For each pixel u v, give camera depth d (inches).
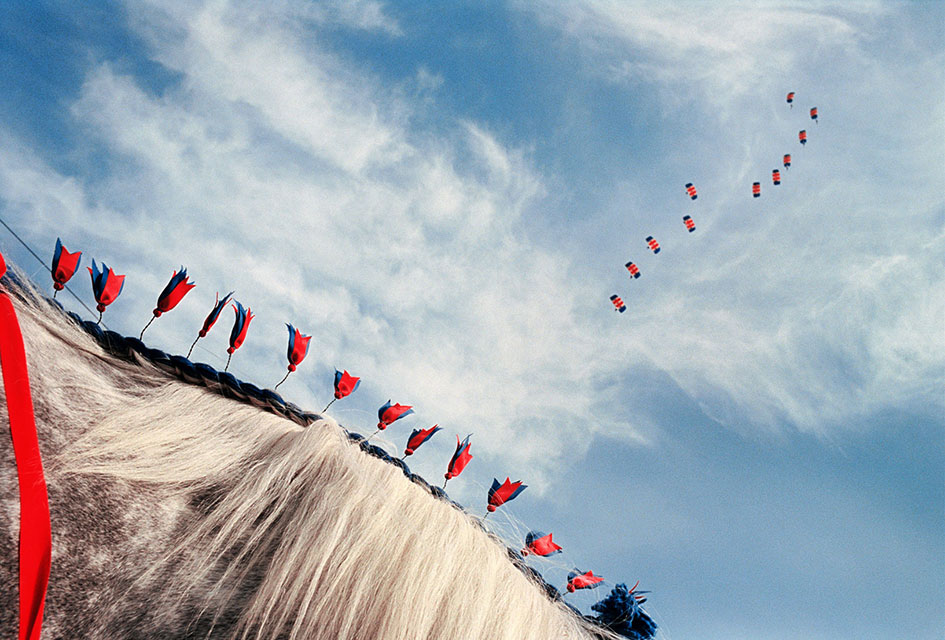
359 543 32.2
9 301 25.9
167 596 27.9
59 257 33.7
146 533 28.7
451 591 33.3
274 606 29.7
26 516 22.8
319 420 37.0
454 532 36.3
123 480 29.3
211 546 30.0
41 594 22.2
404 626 30.5
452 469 42.4
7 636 22.8
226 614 28.8
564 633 38.0
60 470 27.0
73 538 26.1
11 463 25.6
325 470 34.5
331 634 29.9
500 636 33.3
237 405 36.6
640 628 42.5
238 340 37.8
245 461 33.9
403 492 36.5
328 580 30.9
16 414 23.8
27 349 28.6
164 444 32.0
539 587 41.3
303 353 39.1
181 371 36.0
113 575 26.9
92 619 25.7
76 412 29.5
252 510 32.0
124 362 35.0
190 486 31.6
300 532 31.7
